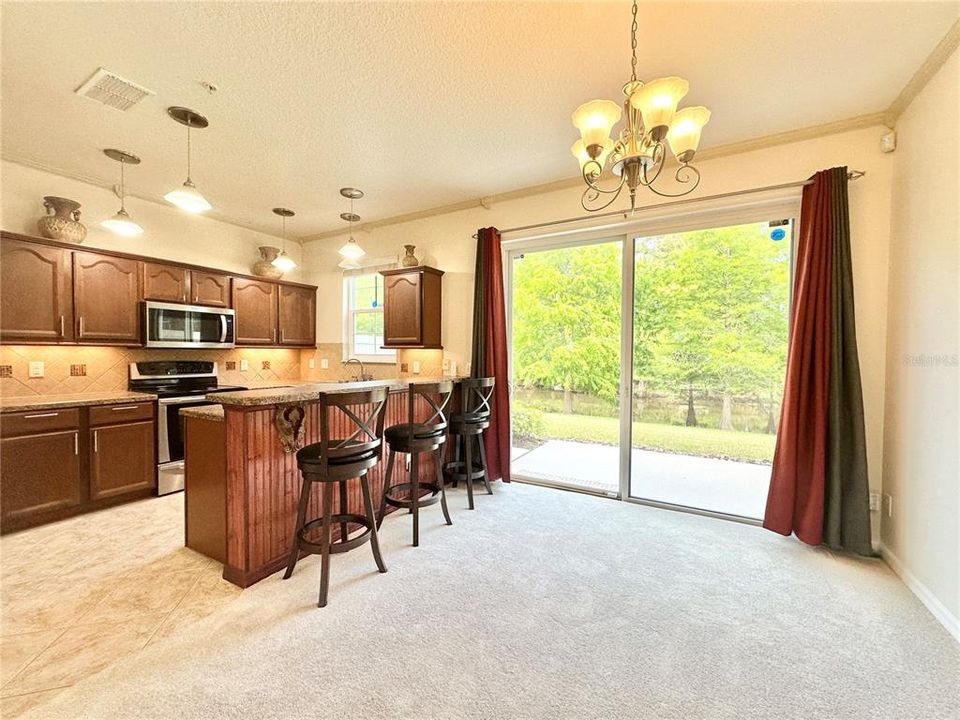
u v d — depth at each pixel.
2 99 2.28
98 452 3.01
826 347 2.41
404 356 4.37
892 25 1.75
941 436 1.87
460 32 1.81
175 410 3.45
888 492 2.33
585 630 1.75
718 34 1.81
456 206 3.95
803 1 1.63
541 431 3.80
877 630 1.75
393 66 2.03
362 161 3.06
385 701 1.39
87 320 3.14
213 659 1.57
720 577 2.17
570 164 3.11
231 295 4.13
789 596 2.00
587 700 1.40
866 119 2.42
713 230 3.04
